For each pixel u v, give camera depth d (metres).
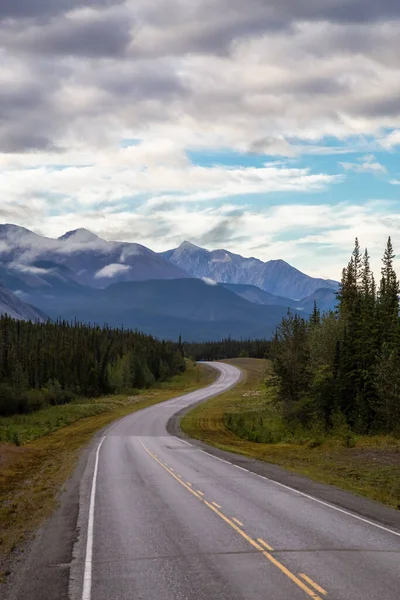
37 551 14.20
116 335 183.25
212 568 12.12
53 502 21.83
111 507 19.95
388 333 60.66
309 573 11.59
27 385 114.19
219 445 45.62
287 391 71.38
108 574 11.93
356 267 85.00
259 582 11.07
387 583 10.89
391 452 34.97
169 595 10.48
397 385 50.25
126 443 47.47
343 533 15.30
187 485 24.70
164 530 15.98
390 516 17.78
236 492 22.67
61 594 10.72
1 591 11.07
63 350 136.88
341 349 60.91
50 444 51.91
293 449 41.62
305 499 20.94
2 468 35.75
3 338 132.75
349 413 56.19
